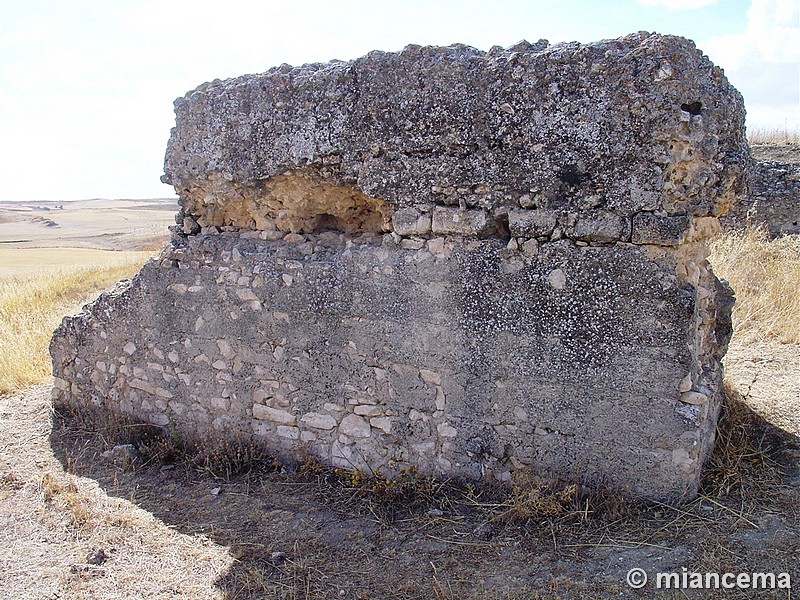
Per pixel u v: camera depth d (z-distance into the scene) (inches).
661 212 131.1
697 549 126.5
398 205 154.8
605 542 131.6
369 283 160.6
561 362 142.4
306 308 170.2
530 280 142.6
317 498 162.2
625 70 128.6
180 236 195.9
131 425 202.7
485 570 127.8
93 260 959.6
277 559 137.6
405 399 160.7
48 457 194.5
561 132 135.2
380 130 152.2
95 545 144.9
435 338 154.4
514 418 149.0
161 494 169.6
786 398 198.1
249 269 178.1
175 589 129.0
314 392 173.3
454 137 144.6
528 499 141.3
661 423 136.4
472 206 146.9
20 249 1472.7
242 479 174.7
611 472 142.1
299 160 163.0
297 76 162.1
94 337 212.5
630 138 130.3
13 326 374.0
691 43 131.5
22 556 141.8
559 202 138.2
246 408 184.5
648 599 114.6
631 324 135.6
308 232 183.6
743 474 152.8
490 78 139.6
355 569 132.3
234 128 172.6
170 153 186.9
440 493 155.1
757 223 481.4
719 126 134.9
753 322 279.4
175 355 195.2
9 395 247.8
